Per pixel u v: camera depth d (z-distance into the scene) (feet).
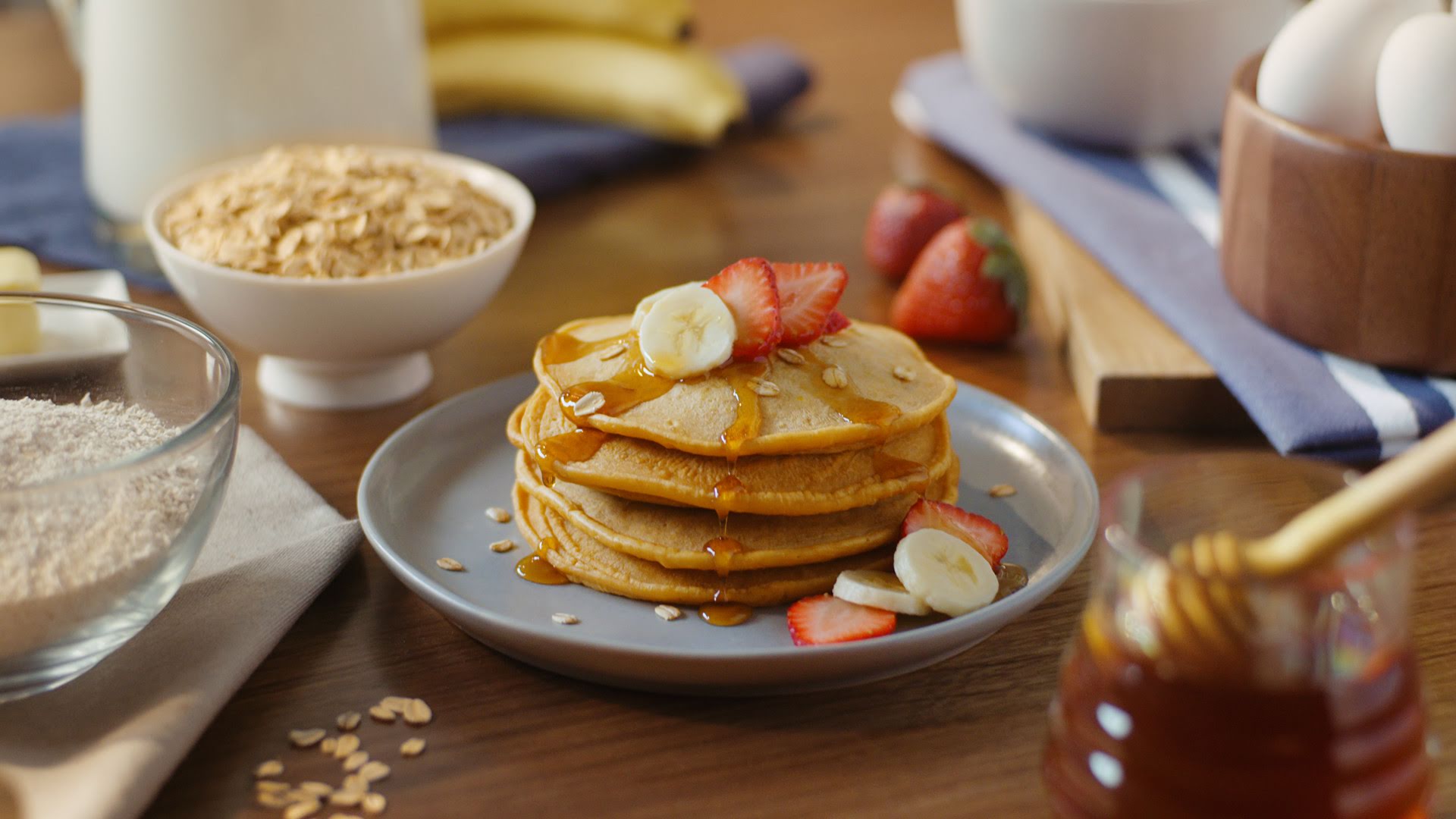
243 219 2.92
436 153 3.31
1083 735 2.22
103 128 3.24
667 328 2.56
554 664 2.46
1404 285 2.82
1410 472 2.08
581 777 2.37
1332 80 2.86
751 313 2.57
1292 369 2.88
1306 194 2.85
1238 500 2.29
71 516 2.33
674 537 2.53
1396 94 2.78
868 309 3.26
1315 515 2.12
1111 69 3.45
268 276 2.85
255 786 2.37
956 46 5.00
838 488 2.53
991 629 2.45
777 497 2.50
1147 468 2.27
